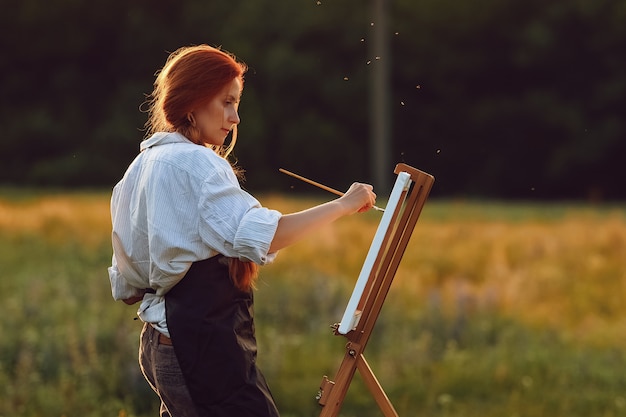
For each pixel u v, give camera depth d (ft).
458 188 151.53
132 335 30.25
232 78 13.52
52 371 28.25
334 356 31.73
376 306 13.56
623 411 27.25
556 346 34.81
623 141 146.30
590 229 63.10
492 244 58.80
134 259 13.44
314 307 38.70
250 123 148.87
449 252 56.59
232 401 12.96
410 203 13.44
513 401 27.68
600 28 146.82
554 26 148.36
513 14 150.41
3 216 69.10
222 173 12.97
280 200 86.38
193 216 12.90
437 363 31.30
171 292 13.17
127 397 26.25
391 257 13.48
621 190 148.87
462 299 38.09
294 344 32.60
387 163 117.60
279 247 13.07
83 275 46.29
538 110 147.95
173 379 13.16
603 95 147.64
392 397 27.94
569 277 50.29
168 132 13.55
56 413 25.12
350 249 56.08
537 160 150.51
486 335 35.55
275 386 27.94
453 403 27.55
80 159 151.02
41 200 93.20
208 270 13.01
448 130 151.53
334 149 150.00
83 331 31.17
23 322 34.63
